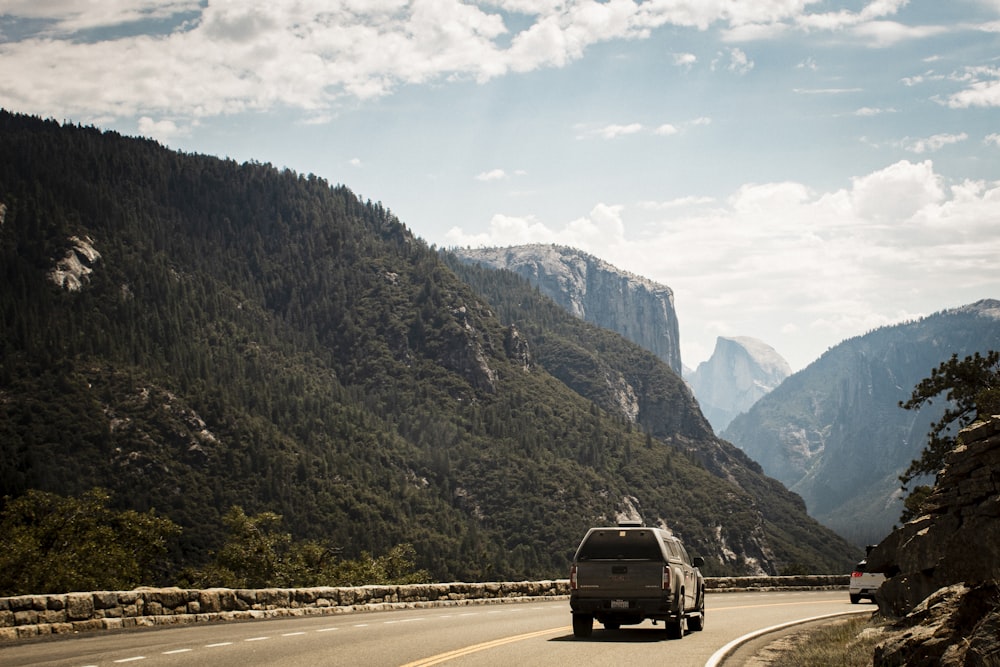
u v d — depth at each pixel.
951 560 23.09
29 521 68.19
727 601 48.62
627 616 25.33
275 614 29.77
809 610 40.66
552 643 23.02
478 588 41.75
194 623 26.33
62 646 19.77
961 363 56.31
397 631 25.14
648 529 25.61
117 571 66.38
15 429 188.62
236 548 79.38
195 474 193.88
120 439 194.50
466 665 18.22
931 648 14.37
